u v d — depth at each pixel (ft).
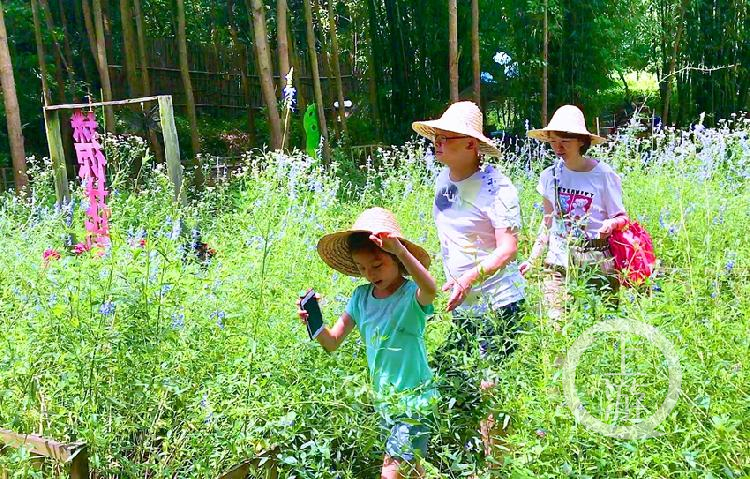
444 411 9.62
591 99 47.55
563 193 14.66
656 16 55.26
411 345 10.18
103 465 9.46
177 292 11.25
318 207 18.49
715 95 50.93
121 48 51.13
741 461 8.24
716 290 11.07
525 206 22.17
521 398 9.04
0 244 18.95
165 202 17.93
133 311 10.32
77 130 19.11
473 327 10.68
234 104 58.44
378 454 10.09
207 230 21.65
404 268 10.46
